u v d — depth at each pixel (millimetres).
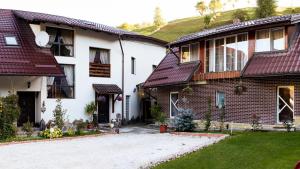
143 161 13680
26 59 25375
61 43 28859
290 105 19906
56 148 17297
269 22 20078
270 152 13492
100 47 31234
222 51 23719
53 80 28188
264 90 20828
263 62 20625
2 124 20156
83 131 23531
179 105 26844
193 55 26203
